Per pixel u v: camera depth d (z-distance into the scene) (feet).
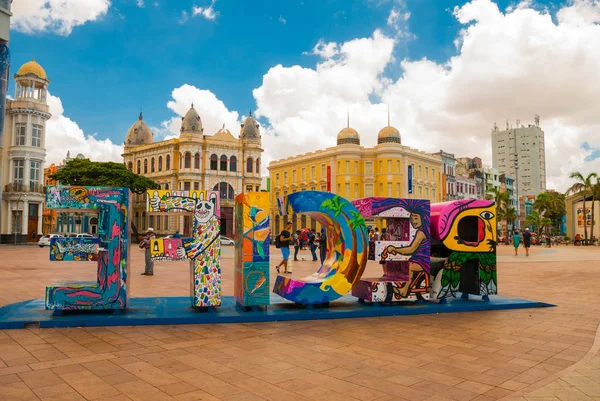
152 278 48.24
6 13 32.73
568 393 15.16
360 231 30.19
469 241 33.86
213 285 27.81
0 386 15.49
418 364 18.60
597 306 32.91
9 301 32.12
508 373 17.54
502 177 303.07
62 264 65.62
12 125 150.00
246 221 28.17
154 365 18.04
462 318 28.43
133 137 215.72
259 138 206.80
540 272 58.95
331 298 29.43
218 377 16.72
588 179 181.27
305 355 19.75
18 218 148.87
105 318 25.48
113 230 26.84
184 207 27.71
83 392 15.02
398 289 31.22
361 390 15.60
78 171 150.51
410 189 183.42
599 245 175.52
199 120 192.75
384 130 195.72
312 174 209.97
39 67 156.46
